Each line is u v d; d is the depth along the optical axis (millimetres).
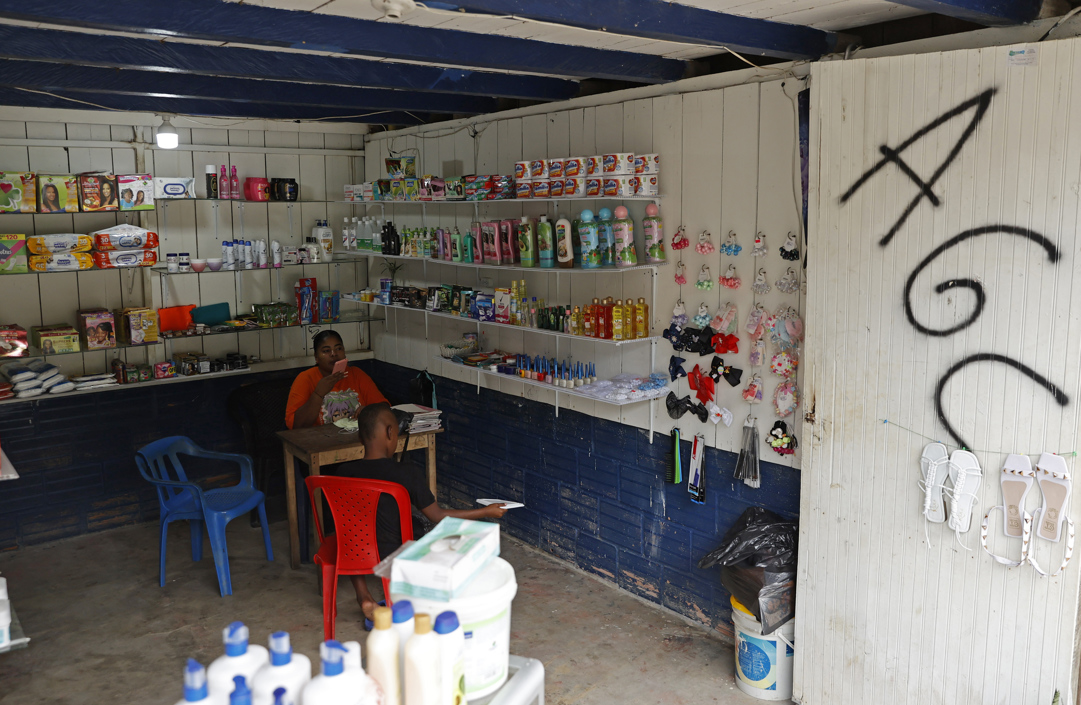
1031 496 2512
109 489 5074
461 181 4379
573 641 3701
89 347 4727
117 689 3387
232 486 5047
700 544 3771
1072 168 2328
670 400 3727
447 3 2027
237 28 2354
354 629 3842
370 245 5340
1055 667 2523
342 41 2561
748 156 3303
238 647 1473
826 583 3037
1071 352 2393
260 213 5527
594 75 3295
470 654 1623
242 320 5367
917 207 2652
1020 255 2451
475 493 5129
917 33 2844
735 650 3369
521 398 4668
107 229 4668
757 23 2746
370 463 3555
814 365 2980
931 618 2771
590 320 3752
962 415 2627
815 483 3029
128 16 2170
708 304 3551
